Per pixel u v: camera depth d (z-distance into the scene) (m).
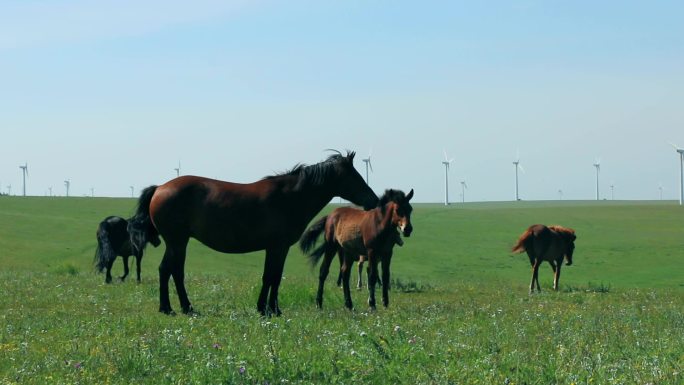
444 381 8.48
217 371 8.99
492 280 42.88
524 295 24.52
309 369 9.25
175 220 16.17
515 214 91.31
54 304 17.61
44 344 11.46
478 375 8.86
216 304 18.12
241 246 16.36
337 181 16.97
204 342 11.37
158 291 20.91
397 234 19.42
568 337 12.06
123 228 26.28
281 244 16.42
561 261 28.64
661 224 82.00
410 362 9.72
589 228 77.38
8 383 8.57
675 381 8.50
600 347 10.95
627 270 48.06
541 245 27.16
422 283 30.62
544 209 102.00
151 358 9.81
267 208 16.22
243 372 8.87
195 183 16.36
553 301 21.73
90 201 90.00
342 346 10.73
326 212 79.94
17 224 62.56
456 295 23.91
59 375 9.07
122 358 9.66
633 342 11.70
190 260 50.03
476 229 74.19
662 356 10.04
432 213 91.19
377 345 10.17
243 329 13.16
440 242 64.19
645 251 57.91
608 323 14.50
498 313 16.94
